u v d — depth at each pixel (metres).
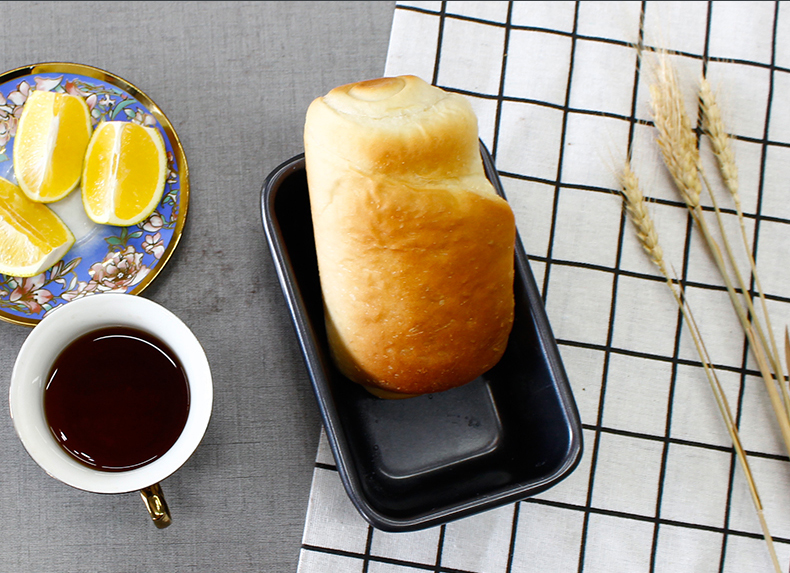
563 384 0.55
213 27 0.61
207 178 0.60
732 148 0.64
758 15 0.64
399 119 0.53
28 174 0.57
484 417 0.60
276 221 0.55
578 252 0.62
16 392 0.52
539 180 0.62
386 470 0.58
